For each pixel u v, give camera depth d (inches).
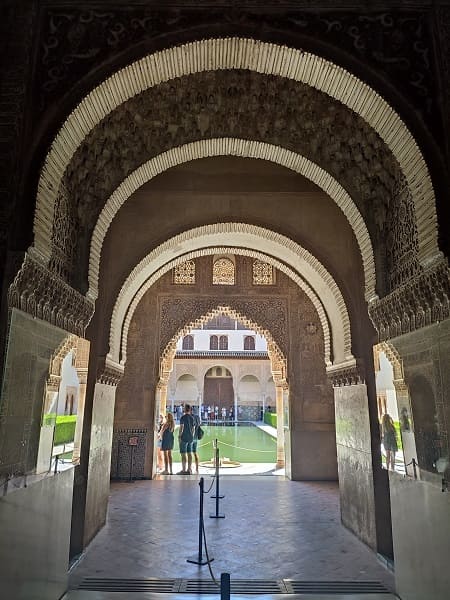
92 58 111.4
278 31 113.1
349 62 112.2
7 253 93.2
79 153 132.7
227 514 221.5
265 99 144.9
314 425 321.1
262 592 128.2
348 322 192.9
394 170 134.8
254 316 330.3
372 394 174.2
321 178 156.9
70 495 134.1
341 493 207.8
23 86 105.3
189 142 153.2
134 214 217.5
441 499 98.3
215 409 1224.8
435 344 104.7
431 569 102.8
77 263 137.2
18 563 92.3
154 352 324.2
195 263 336.2
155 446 322.7
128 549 165.9
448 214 101.0
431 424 106.0
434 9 114.8
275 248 240.8
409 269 124.0
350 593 128.1
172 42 112.1
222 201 220.1
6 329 90.4
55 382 121.6
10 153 99.7
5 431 88.9
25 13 111.7
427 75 111.5
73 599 120.7
